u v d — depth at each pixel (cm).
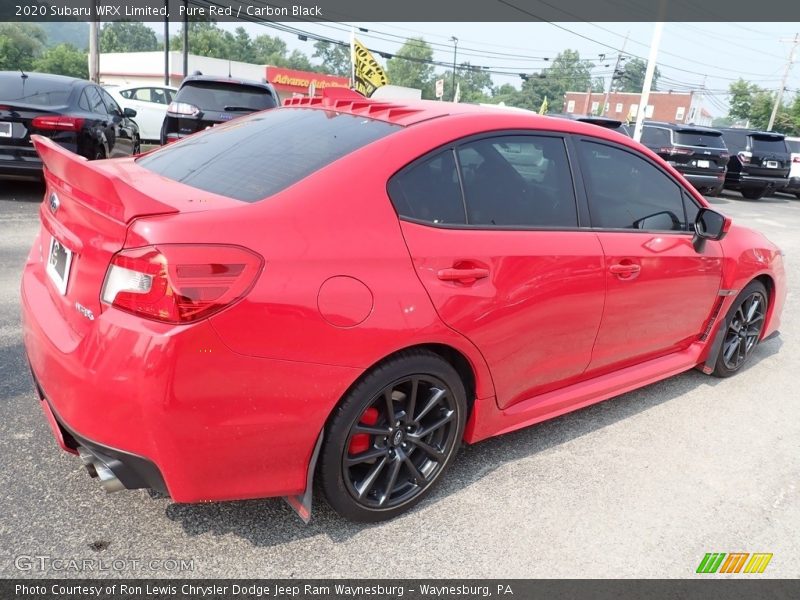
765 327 448
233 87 988
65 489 250
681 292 352
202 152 270
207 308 187
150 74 5422
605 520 264
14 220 695
